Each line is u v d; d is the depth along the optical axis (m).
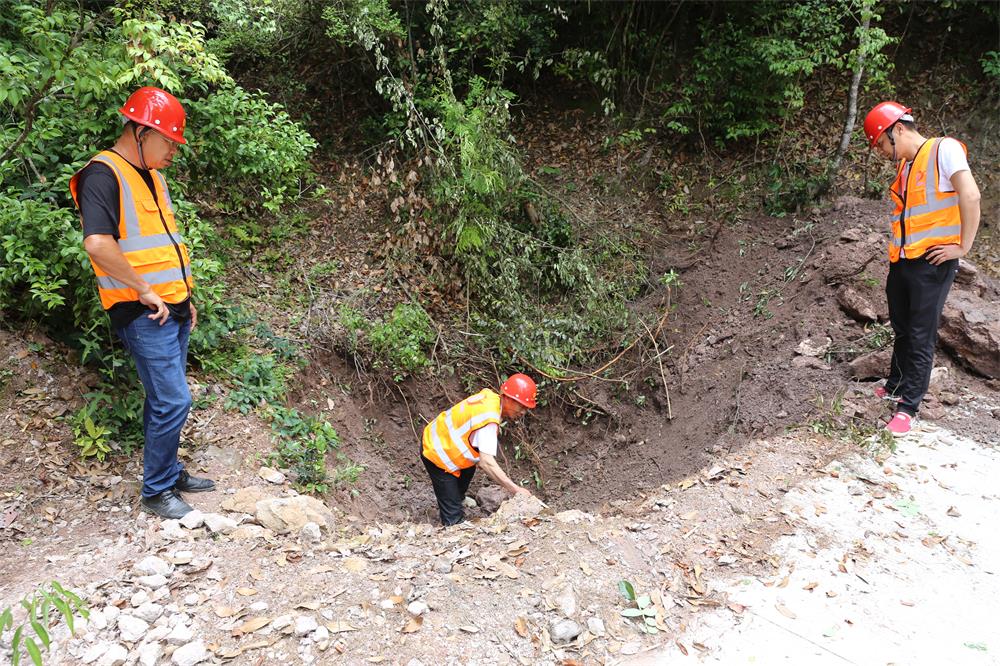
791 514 3.79
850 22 9.26
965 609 3.14
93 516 3.68
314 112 9.02
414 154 8.34
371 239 7.87
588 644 2.90
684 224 8.45
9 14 4.38
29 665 2.60
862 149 8.44
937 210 4.11
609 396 6.81
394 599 3.05
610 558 3.40
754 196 8.32
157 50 4.03
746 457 4.41
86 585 3.02
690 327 7.15
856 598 3.20
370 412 6.25
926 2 9.09
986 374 5.03
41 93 3.71
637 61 9.55
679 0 9.15
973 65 9.01
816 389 5.06
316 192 7.80
